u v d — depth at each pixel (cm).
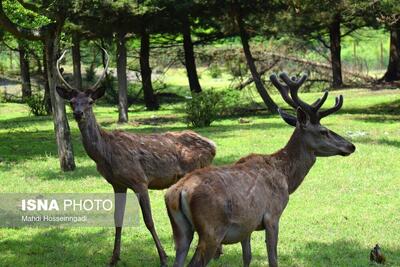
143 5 2244
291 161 706
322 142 715
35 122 2711
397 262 803
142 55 3225
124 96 2552
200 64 4425
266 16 2655
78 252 859
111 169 788
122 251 863
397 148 1638
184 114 2866
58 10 1403
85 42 3117
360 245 874
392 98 2988
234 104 2828
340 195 1159
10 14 1844
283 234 926
